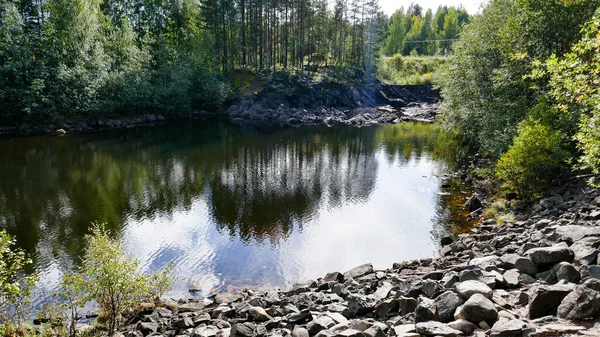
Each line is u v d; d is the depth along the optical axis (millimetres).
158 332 9758
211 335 8719
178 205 23844
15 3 56500
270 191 27047
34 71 49875
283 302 10844
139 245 18078
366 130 58844
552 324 5914
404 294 9102
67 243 18078
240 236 19219
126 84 60406
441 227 19219
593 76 9758
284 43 85875
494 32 26469
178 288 14242
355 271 13492
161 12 81000
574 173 18250
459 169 31344
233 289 14156
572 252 9062
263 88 75750
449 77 32719
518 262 9258
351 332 6613
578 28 20094
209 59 75250
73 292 11305
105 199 24750
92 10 59469
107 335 9750
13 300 9797
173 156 38406
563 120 18875
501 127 23953
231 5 76812
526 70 22219
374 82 90812
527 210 17766
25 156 37062
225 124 64312
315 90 78688
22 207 22938
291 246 17953
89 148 41719
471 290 7516
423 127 61344
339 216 21906
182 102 69250
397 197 25031
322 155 40125
